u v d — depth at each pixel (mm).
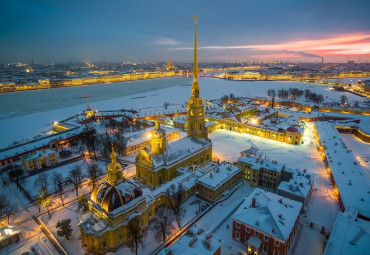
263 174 106625
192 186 99125
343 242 60062
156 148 107250
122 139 147000
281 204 76188
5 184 109188
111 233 70250
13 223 80312
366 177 106188
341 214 70812
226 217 86500
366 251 56344
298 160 132500
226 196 98688
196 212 89125
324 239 74625
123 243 74625
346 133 179000
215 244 61625
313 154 141000
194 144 123000
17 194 103562
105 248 71438
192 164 119375
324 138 148875
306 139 167750
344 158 118938
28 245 74688
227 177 101688
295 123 190625
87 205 87750
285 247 65000
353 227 64938
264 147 153000
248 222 71188
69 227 76688
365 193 89500
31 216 88938
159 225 82062
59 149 149875
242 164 111062
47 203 88250
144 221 80562
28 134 188375
